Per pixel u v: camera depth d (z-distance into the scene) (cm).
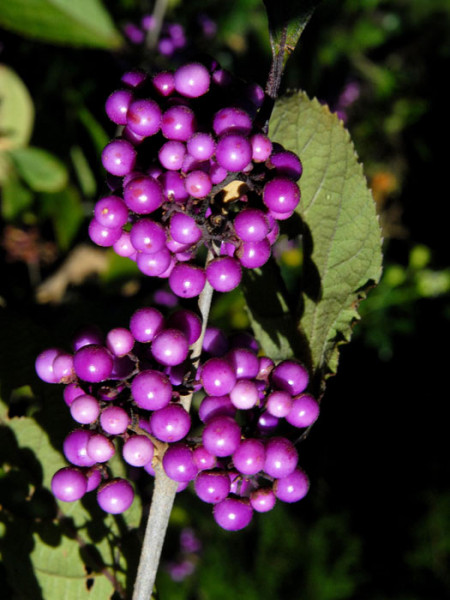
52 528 18
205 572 44
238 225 14
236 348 16
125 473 18
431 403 53
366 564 48
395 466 51
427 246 57
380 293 52
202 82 15
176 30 33
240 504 15
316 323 17
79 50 31
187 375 15
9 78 26
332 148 17
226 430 15
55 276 30
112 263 27
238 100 15
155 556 16
